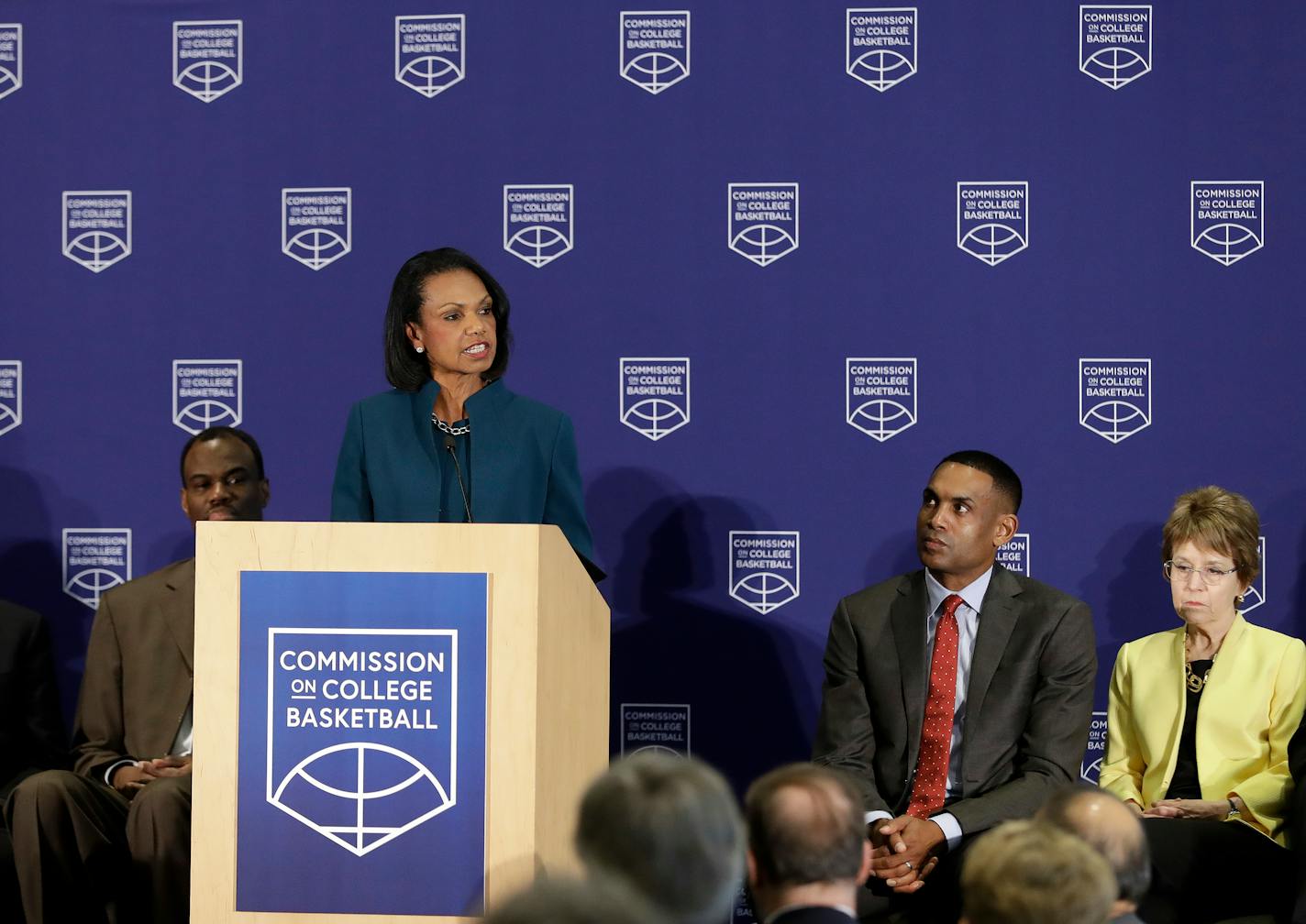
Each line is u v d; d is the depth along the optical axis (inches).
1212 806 431.5
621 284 555.5
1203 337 539.8
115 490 561.9
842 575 545.6
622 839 194.9
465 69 563.2
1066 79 547.5
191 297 564.4
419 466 401.4
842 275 550.0
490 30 563.2
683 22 557.9
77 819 402.9
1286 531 534.0
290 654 291.1
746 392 550.3
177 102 569.3
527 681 287.0
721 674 546.6
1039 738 434.0
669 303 553.6
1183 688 458.6
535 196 559.2
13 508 563.2
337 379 559.8
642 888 193.2
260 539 293.1
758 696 545.3
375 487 402.9
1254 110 542.6
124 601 478.3
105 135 569.6
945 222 548.1
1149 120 545.0
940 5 551.5
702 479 550.0
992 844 220.5
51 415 564.4
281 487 558.9
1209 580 456.8
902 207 549.3
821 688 543.8
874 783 449.7
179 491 561.0
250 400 561.6
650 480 551.5
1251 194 541.0
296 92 566.9
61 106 570.6
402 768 288.2
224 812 290.5
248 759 290.8
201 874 289.7
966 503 446.9
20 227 569.6
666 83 558.3
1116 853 267.4
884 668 454.0
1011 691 440.8
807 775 259.4
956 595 457.4
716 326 552.1
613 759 547.8
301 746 290.0
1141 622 535.2
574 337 555.5
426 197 561.6
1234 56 543.8
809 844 247.8
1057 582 538.6
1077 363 542.0
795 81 554.6
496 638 287.9
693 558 548.7
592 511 551.8
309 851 288.7
